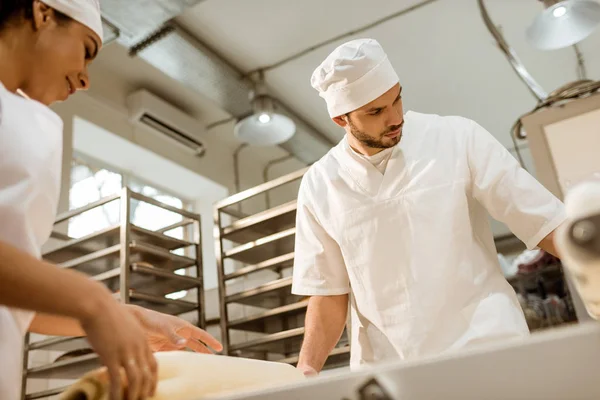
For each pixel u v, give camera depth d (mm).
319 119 5922
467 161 1574
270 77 5211
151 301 2979
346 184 1687
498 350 527
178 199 6074
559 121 2482
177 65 4535
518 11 4578
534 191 1467
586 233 473
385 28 4711
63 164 4473
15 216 808
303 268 1715
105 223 5062
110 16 3680
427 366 548
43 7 919
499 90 5570
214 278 5684
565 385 499
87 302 676
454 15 4594
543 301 4188
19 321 854
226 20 4520
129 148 5262
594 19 3586
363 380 569
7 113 832
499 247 6996
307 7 4445
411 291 1522
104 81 5098
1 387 777
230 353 3086
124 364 680
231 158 6391
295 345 3141
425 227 1545
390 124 1595
